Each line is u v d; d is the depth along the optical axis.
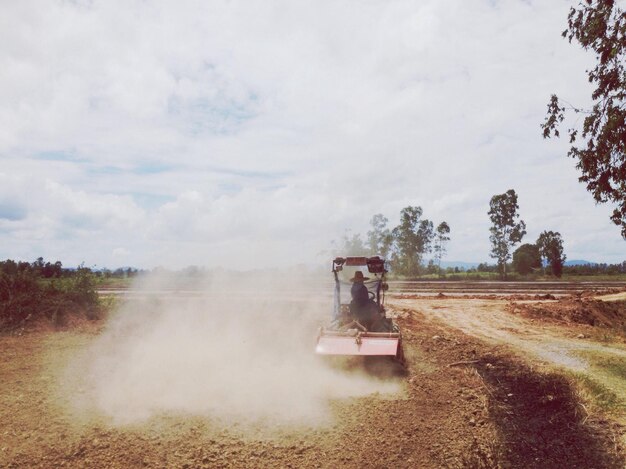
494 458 5.40
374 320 9.03
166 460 5.11
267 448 5.41
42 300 14.19
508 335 12.61
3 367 8.97
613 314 17.22
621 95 8.02
